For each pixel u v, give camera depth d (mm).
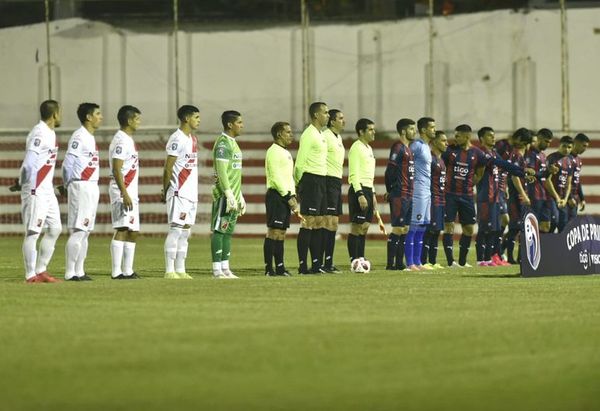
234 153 50938
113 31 101438
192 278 50500
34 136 47062
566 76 95312
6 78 102188
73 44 101875
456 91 98125
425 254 62125
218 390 22266
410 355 26156
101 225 101312
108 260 69000
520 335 29391
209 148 101125
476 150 63625
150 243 91125
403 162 58094
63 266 63312
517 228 67438
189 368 24484
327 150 55406
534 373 24188
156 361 25297
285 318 32844
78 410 20531
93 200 49344
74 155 48938
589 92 95375
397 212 58281
